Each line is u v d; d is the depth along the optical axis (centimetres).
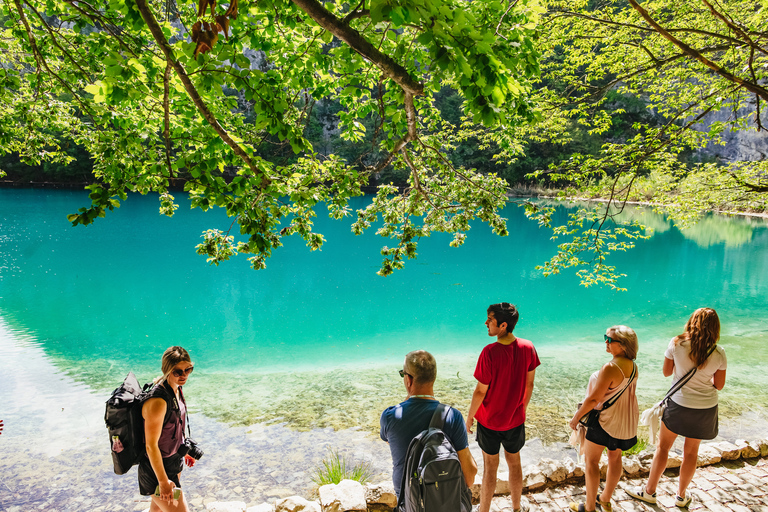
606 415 305
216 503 323
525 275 1744
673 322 1133
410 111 304
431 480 186
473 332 1074
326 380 722
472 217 468
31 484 410
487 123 192
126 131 306
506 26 334
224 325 1114
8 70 432
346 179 368
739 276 1694
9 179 3800
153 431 248
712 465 390
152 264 1775
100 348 902
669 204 709
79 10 289
